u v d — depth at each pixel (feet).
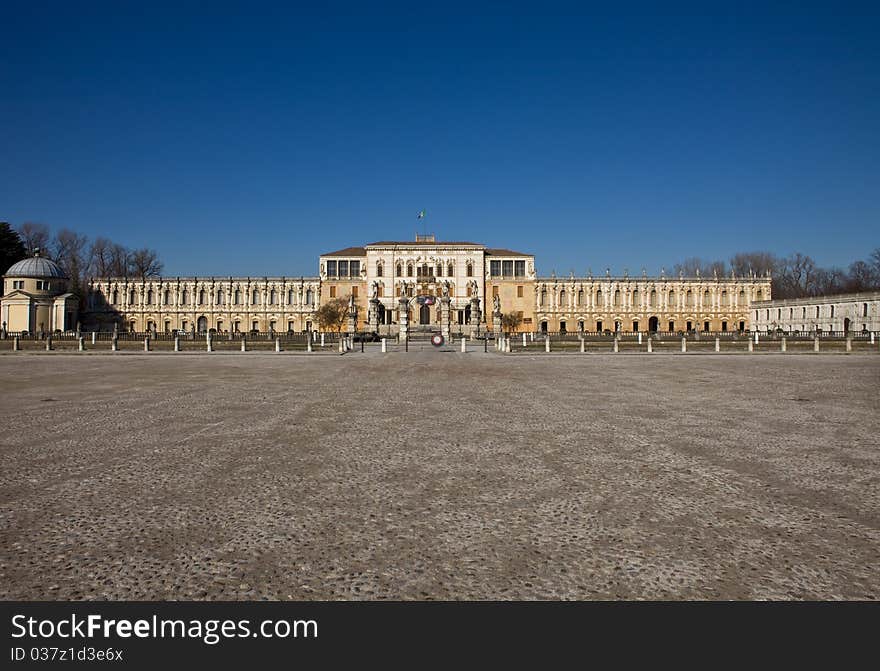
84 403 63.93
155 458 37.27
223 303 450.71
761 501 28.27
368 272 454.40
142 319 444.55
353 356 174.50
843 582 19.89
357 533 24.21
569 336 278.46
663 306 460.14
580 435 44.86
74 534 24.09
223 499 28.71
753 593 19.21
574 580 20.08
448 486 30.91
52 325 365.40
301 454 38.37
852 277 533.14
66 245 453.17
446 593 19.29
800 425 49.37
